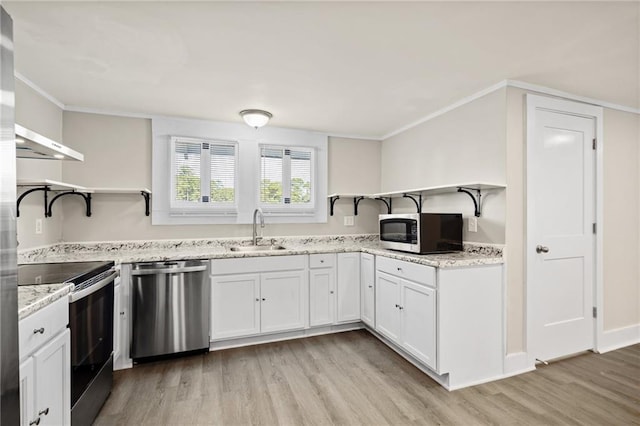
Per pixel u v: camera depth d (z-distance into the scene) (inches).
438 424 70.3
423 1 57.6
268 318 114.5
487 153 97.5
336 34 68.4
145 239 120.3
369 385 86.9
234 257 110.0
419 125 128.5
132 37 69.0
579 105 102.0
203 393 83.0
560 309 100.5
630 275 114.4
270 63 81.1
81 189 98.7
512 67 83.7
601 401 78.5
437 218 101.5
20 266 77.1
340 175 149.8
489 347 90.1
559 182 99.7
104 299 77.7
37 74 86.7
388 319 108.0
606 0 57.3
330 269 123.3
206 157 129.0
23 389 43.7
